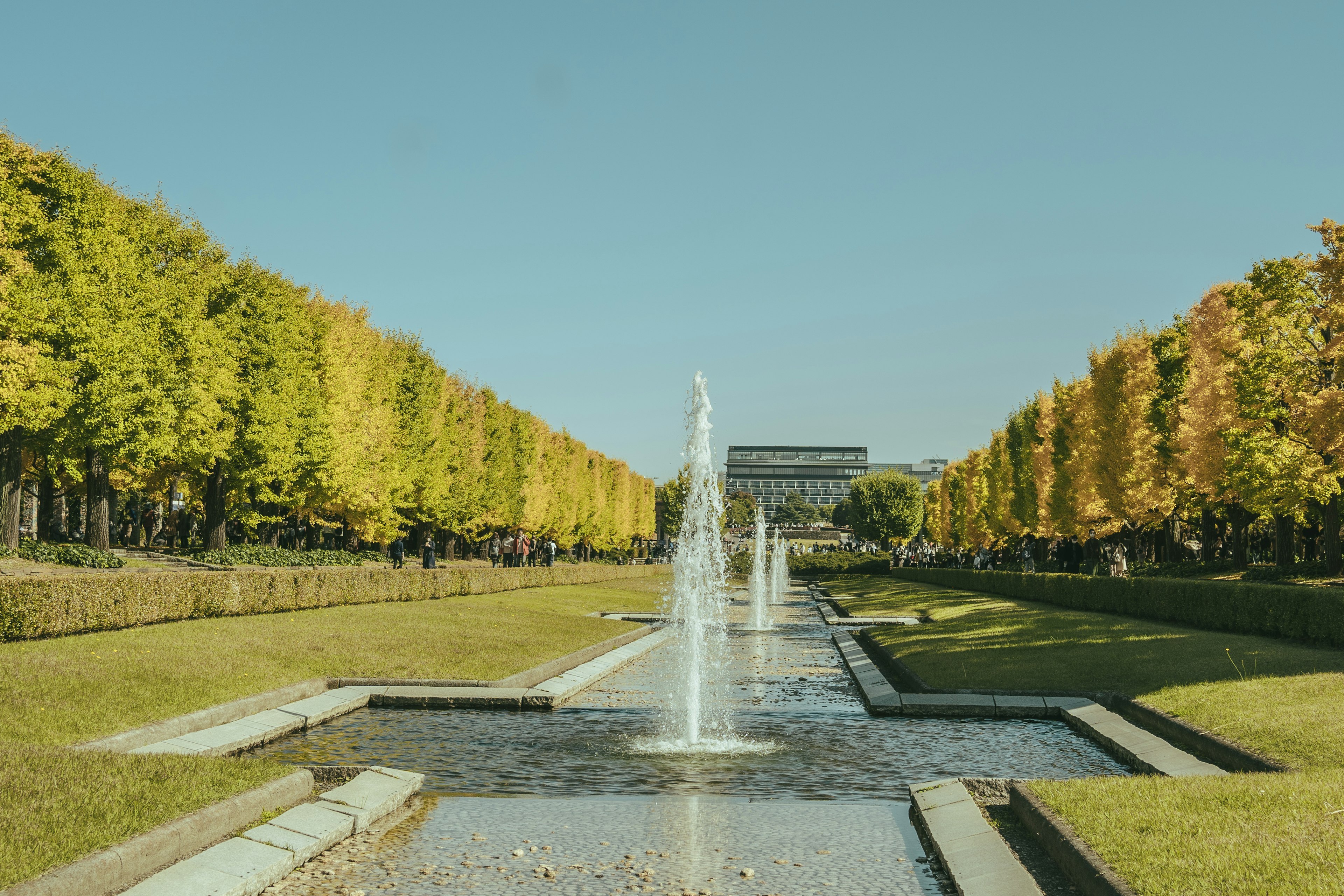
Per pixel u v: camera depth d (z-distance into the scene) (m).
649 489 127.25
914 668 21.83
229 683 16.41
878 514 125.62
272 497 41.16
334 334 44.62
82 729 12.70
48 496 42.19
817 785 12.04
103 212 31.50
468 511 59.16
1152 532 51.50
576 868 8.58
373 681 18.62
